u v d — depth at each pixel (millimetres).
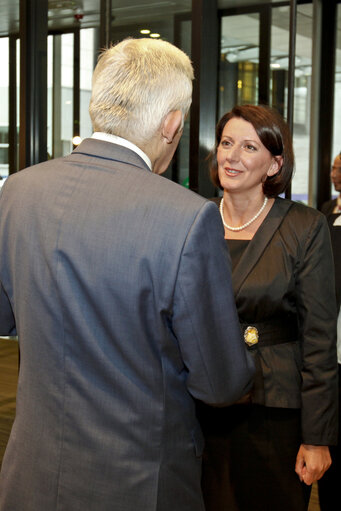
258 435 1568
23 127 4285
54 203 1072
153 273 1002
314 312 1537
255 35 3816
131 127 1090
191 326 1031
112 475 1030
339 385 1972
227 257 1089
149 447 1042
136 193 1039
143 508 1031
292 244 1567
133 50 1109
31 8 4152
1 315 1229
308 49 5719
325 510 2037
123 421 1034
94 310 1026
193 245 1004
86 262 1022
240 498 1583
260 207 1637
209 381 1089
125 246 1010
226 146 1624
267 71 3875
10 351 5609
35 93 4246
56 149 5008
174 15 3752
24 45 4188
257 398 1533
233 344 1114
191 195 1049
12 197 1137
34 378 1088
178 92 1104
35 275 1069
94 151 1109
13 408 4020
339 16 5941
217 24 3758
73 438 1048
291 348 1583
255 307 1547
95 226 1028
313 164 6078
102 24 4059
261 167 1597
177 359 1087
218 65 3752
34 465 1077
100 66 1132
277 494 1569
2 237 1145
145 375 1038
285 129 1623
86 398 1043
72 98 4922
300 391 1565
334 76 6051
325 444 1530
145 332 1027
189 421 1123
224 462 1588
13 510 1104
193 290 1012
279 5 3812
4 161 5211
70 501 1045
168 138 1128
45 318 1061
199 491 1160
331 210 4465
